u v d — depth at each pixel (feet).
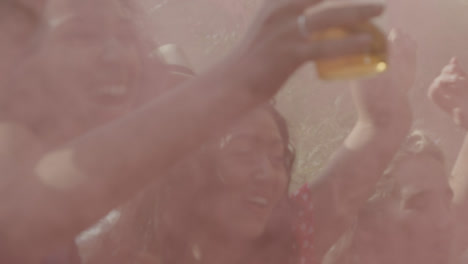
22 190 1.80
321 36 2.21
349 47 1.84
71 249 3.57
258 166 4.52
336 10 1.85
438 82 6.37
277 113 5.27
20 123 2.23
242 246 4.76
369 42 1.86
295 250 5.35
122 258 4.70
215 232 4.65
